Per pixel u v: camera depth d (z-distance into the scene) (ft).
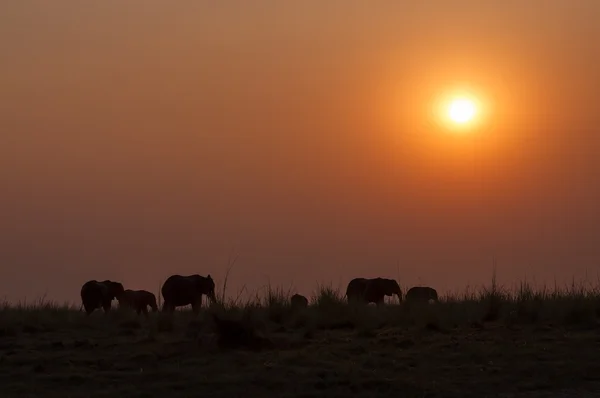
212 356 67.82
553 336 74.79
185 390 57.88
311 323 82.28
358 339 75.25
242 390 57.52
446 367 63.57
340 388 57.88
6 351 71.97
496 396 56.18
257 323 76.84
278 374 61.26
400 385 58.13
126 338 78.95
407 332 78.02
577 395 56.34
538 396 56.18
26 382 60.70
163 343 73.72
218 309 81.20
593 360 65.26
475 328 79.77
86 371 63.93
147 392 57.16
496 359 66.23
